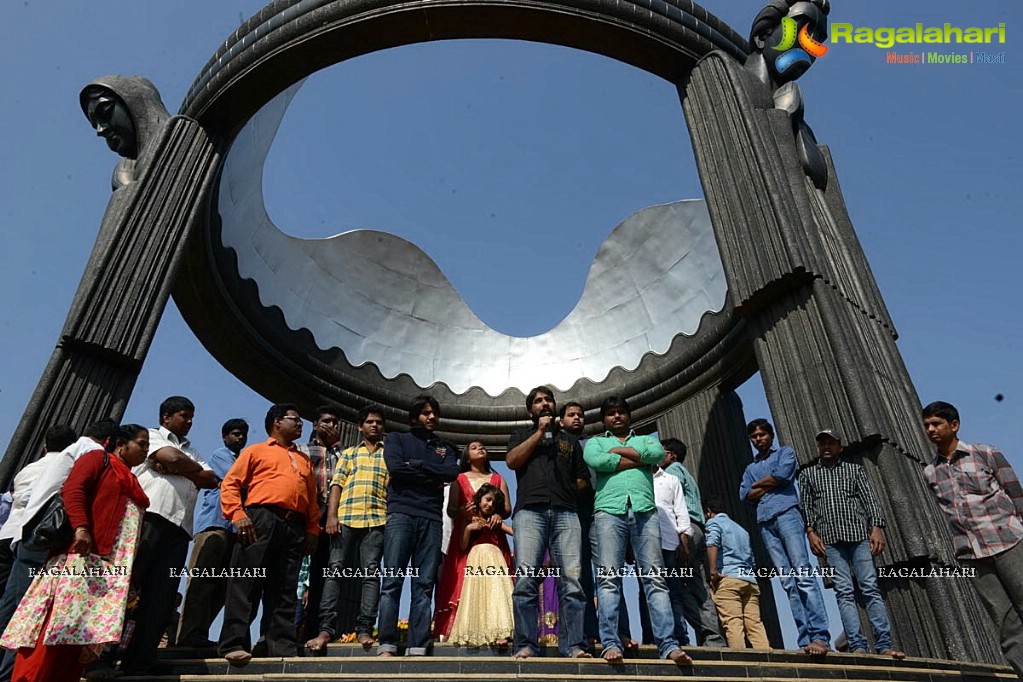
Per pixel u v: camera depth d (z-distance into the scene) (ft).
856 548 20.52
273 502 18.12
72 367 26.30
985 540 16.33
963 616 22.00
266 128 41.57
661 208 50.21
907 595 22.59
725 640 22.57
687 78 33.35
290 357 46.01
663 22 32.37
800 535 20.76
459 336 54.24
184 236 30.37
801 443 25.26
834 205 32.35
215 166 32.76
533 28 32.35
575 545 18.06
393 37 32.37
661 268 50.24
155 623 17.17
